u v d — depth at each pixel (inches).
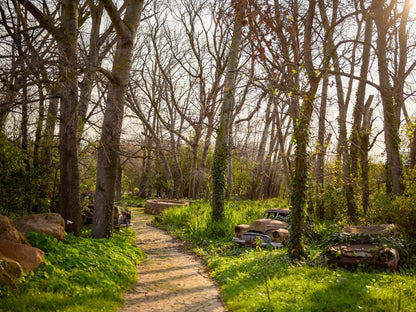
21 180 459.2
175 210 901.8
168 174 1529.3
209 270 406.0
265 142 1299.2
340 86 695.1
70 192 466.9
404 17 659.4
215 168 714.2
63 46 434.0
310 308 222.8
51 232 335.0
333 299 235.5
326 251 355.9
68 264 293.4
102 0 446.0
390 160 527.8
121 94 486.9
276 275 325.4
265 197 1657.2
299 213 398.0
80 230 478.9
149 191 1956.2
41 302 212.8
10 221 284.0
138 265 410.9
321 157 703.7
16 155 459.5
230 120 721.0
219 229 640.4
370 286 257.8
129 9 506.3
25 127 473.1
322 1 471.8
